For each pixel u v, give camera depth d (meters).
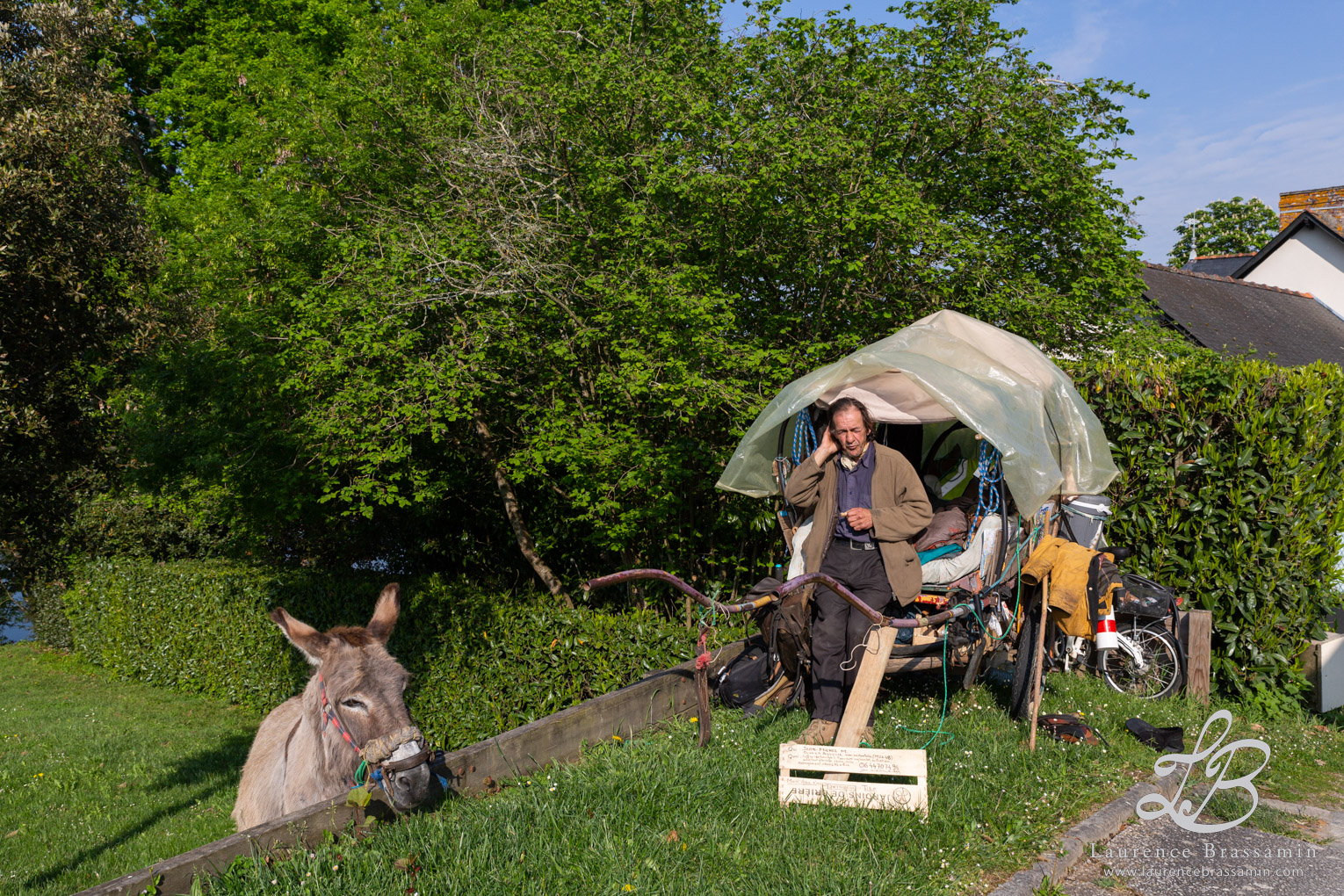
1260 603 6.73
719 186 7.36
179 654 13.45
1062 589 5.18
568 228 8.11
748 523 7.87
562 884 3.60
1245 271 25.89
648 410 7.84
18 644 17.95
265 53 16.62
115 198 7.08
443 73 10.16
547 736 5.01
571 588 10.15
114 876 6.19
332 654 3.86
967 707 5.95
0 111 6.41
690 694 6.06
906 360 5.27
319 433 7.85
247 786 4.64
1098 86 8.69
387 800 4.07
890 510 5.12
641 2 8.61
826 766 4.46
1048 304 7.86
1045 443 5.16
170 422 9.92
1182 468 7.05
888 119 8.31
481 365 7.71
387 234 8.12
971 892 3.70
